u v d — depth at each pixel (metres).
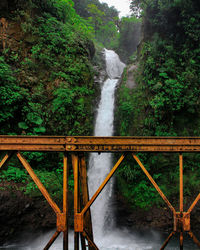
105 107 12.33
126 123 10.65
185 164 9.25
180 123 9.87
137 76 12.37
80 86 11.45
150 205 8.44
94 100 12.04
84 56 12.46
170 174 9.08
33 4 11.30
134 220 8.34
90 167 10.18
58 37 11.45
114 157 10.29
